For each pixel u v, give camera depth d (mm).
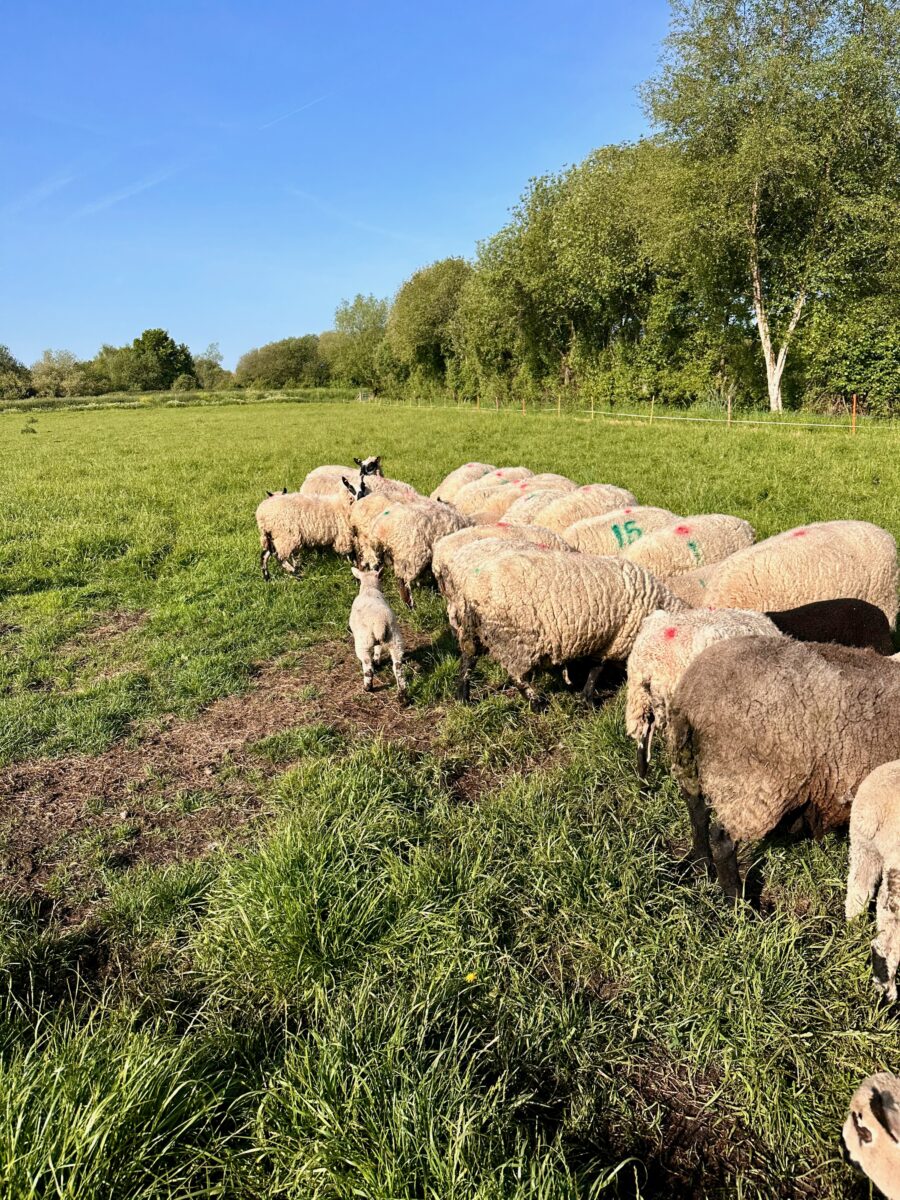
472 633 5711
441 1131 2320
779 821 3479
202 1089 2482
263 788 4680
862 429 19141
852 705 3279
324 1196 2188
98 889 3816
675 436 19250
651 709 4449
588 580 5418
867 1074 2676
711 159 23641
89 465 20266
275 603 8227
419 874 3504
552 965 3250
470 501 10211
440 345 58250
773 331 26609
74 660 6922
